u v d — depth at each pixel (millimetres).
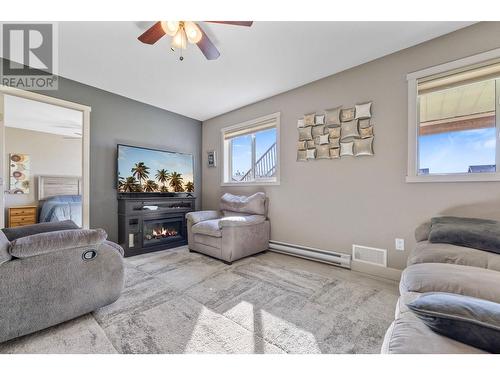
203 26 1930
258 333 1447
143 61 2467
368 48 2250
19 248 1292
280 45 2197
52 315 1430
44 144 5219
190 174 4102
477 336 633
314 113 2924
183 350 1283
